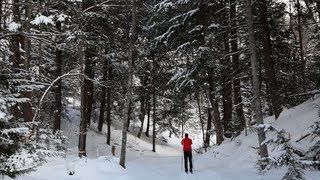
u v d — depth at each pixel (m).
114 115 45.38
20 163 8.25
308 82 21.41
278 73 25.58
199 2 19.94
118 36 26.89
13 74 9.79
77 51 18.92
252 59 14.21
